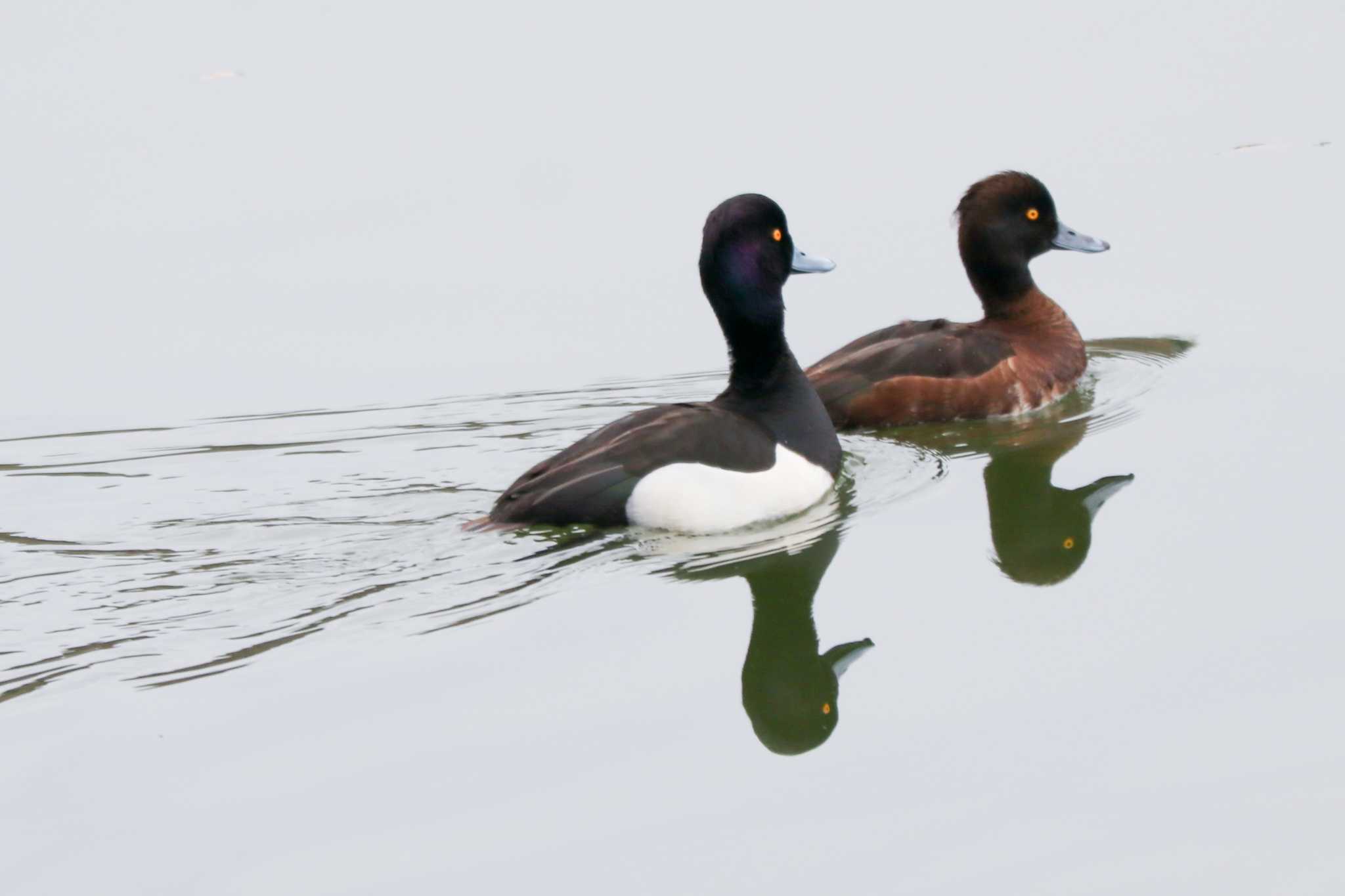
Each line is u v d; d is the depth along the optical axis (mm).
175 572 11828
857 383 15477
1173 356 17062
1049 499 13477
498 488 13797
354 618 10828
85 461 14867
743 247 12789
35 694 9820
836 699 10102
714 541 12078
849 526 12727
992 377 15508
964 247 16750
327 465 14648
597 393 16641
